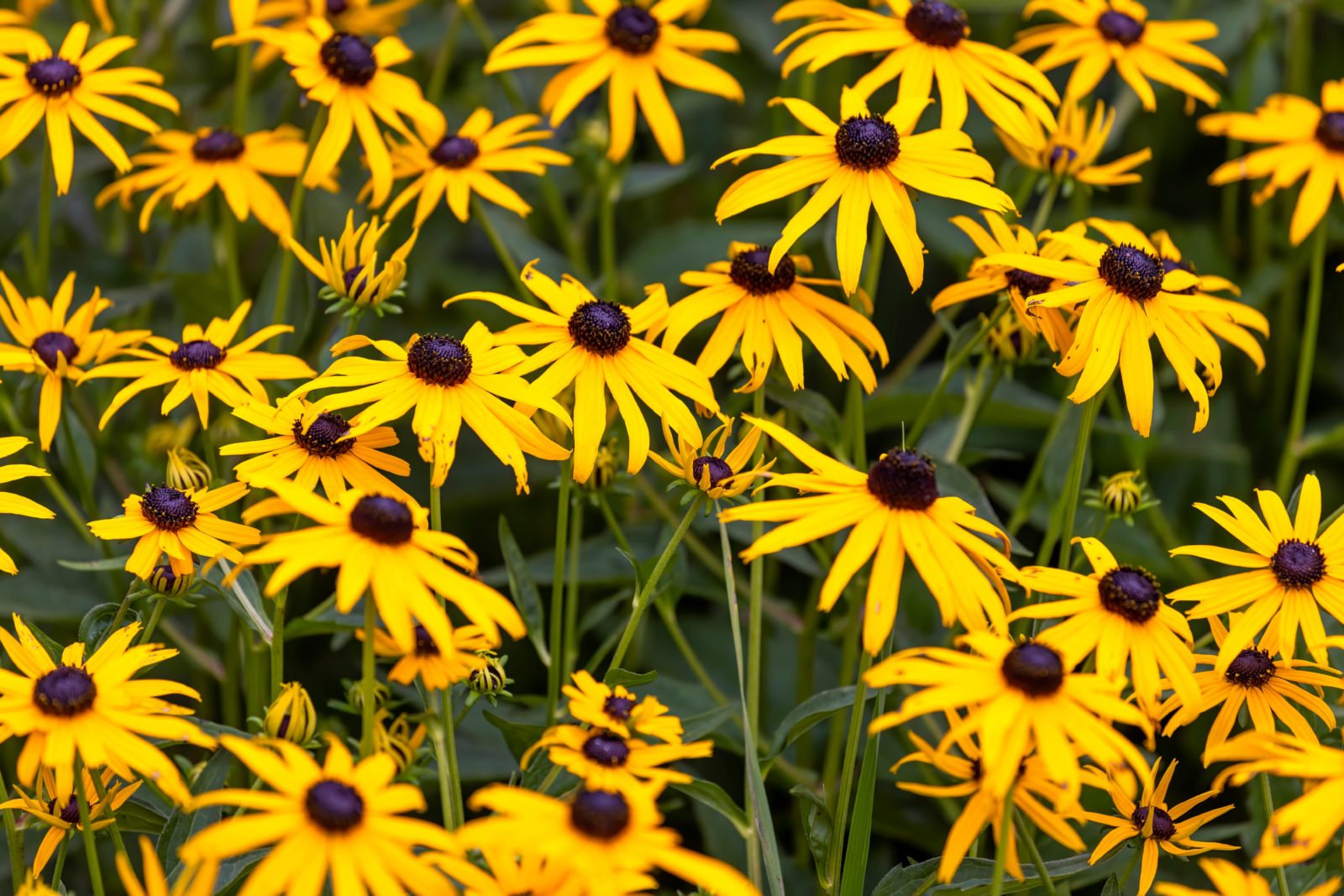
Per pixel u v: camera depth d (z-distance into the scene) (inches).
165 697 58.1
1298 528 52.2
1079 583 50.9
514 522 62.1
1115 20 57.9
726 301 53.9
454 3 66.7
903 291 64.5
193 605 52.2
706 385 52.7
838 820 51.5
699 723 53.6
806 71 60.1
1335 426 63.5
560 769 51.8
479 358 52.0
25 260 60.3
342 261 53.8
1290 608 51.8
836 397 63.1
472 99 66.2
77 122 56.2
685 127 68.8
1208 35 58.4
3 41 57.0
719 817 57.6
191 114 64.7
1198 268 63.6
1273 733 49.9
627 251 67.6
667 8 59.1
